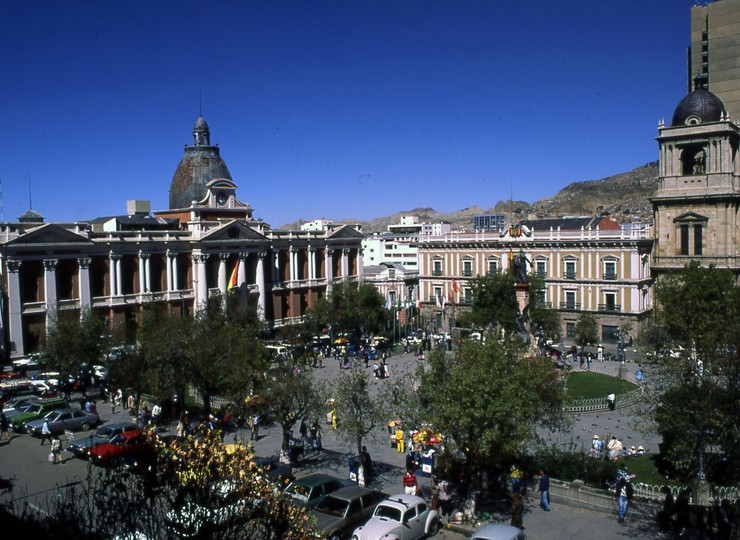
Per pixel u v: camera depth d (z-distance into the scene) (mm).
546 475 36406
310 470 43688
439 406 34750
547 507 36281
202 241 95375
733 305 43938
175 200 108250
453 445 38188
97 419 54656
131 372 52312
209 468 21328
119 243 86938
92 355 63938
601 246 101750
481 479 39125
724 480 32969
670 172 103688
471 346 37594
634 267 99375
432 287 122188
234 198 107938
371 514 33688
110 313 86250
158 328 56531
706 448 33906
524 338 62625
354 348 92875
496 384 33875
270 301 108188
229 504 20797
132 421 54562
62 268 82562
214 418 48812
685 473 35906
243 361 49156
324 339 100062
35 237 78375
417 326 113562
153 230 96438
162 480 20969
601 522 34438
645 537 32438
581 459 40469
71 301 82000
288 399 43906
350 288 102188
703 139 100188
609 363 83812
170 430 51062
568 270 105625
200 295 95812
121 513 20344
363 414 42188
